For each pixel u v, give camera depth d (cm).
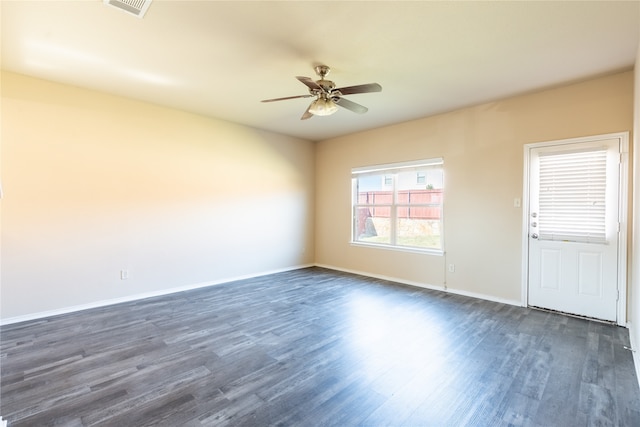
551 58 286
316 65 303
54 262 347
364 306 377
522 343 274
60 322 324
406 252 494
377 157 530
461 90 362
